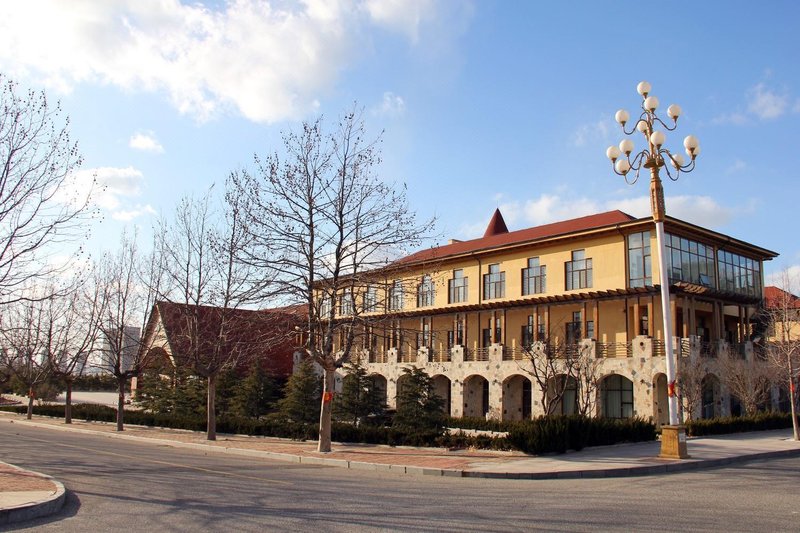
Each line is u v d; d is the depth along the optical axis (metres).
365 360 49.12
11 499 10.27
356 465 18.72
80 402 60.56
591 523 9.59
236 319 29.25
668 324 19.23
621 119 20.05
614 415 38.78
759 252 43.59
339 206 22.80
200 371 28.48
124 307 34.81
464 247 49.22
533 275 42.12
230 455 22.45
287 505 11.05
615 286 37.47
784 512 10.65
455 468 16.92
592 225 41.94
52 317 38.91
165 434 31.02
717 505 11.38
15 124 16.28
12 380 57.50
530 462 18.11
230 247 31.27
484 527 9.23
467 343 45.12
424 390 32.44
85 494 12.07
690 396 31.98
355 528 9.06
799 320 37.72
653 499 12.13
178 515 9.97
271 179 22.59
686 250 37.59
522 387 42.59
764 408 39.56
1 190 15.97
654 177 19.58
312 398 34.62
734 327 45.75
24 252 16.84
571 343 37.66
